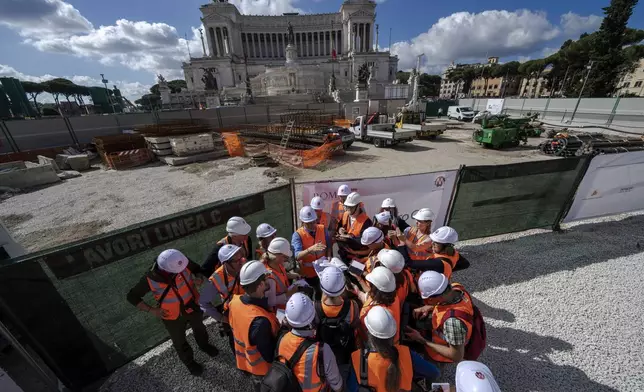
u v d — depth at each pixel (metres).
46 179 11.46
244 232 3.05
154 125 18.89
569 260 4.71
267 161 13.29
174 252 2.54
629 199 5.91
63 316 2.57
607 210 5.86
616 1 32.19
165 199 9.04
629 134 16.77
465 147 16.50
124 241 2.80
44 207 8.77
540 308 3.71
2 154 14.29
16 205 9.03
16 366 2.32
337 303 2.14
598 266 4.52
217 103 41.22
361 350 1.92
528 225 5.51
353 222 3.83
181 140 14.37
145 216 7.75
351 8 72.75
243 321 2.08
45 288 2.42
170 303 2.62
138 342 3.18
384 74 68.19
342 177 10.98
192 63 68.38
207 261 3.04
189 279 2.79
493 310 3.71
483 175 4.79
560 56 50.59
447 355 2.14
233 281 2.69
